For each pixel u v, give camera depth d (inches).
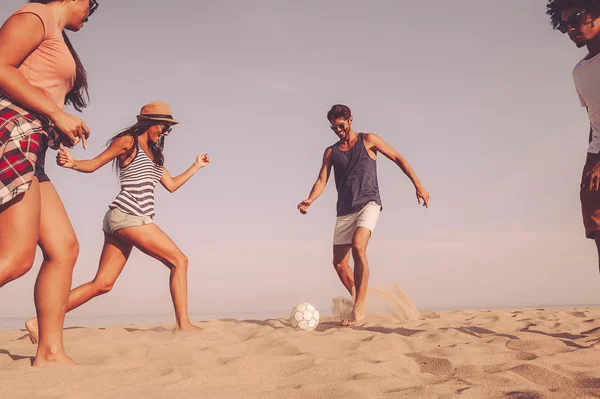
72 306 156.9
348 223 211.2
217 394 84.9
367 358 113.7
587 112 119.3
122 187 163.9
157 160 169.0
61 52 93.7
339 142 217.3
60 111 88.7
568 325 186.7
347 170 211.6
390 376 93.7
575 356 107.7
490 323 201.2
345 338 145.3
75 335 174.6
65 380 93.0
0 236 86.4
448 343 137.8
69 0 96.3
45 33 90.3
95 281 159.9
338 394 81.1
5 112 86.4
